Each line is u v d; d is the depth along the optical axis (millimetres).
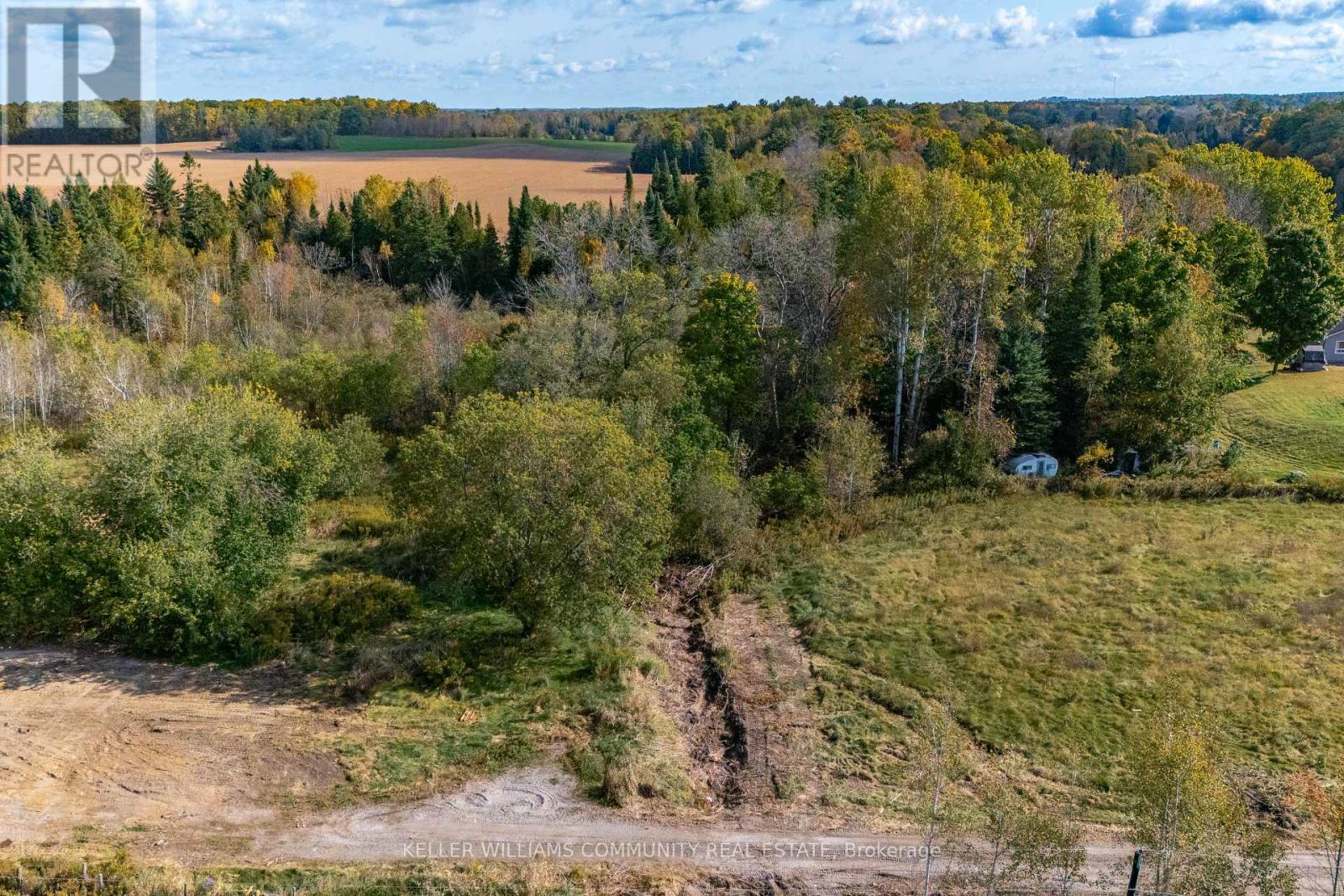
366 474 50938
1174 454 54594
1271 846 19406
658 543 37812
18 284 74562
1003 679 32375
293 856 22469
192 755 26234
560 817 24359
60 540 31359
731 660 33812
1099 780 26469
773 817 24812
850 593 40094
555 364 54188
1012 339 55969
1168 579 40438
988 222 51750
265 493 34688
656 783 25828
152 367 65625
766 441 57312
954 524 48094
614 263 73250
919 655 34094
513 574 33250
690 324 57781
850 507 49594
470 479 33344
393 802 24672
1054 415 55969
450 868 22109
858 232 55188
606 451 32938
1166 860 19188
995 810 22594
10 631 32531
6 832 22797
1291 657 33188
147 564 30078
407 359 61531
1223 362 58219
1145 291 60469
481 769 26234
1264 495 50562
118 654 31844
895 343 56750
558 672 31766
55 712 28031
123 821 23469
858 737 28922
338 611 34562
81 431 56812
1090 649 34281
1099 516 48562
